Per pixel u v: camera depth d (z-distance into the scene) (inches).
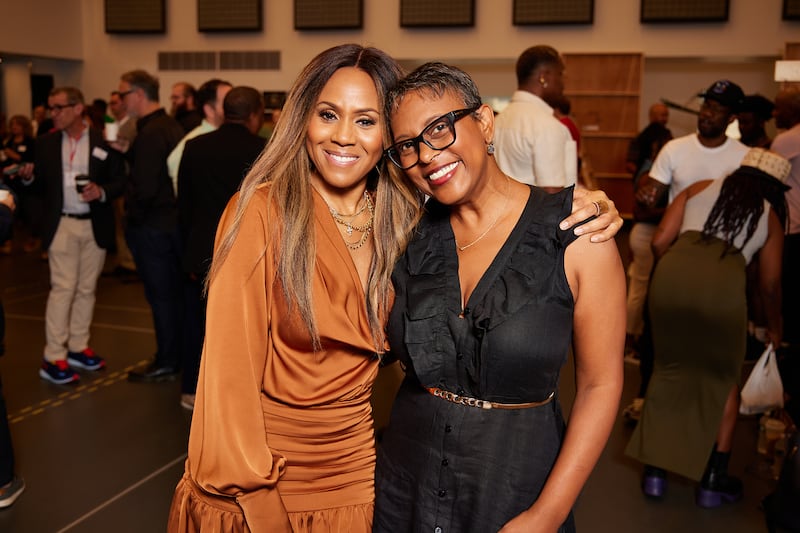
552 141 135.3
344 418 64.2
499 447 56.7
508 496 56.4
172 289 181.2
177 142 173.9
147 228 174.2
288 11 486.3
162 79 509.7
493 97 512.4
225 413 58.4
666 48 447.2
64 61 528.4
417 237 62.8
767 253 117.3
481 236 58.5
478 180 57.0
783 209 118.3
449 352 57.5
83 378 184.7
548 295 55.0
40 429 152.9
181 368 187.5
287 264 59.9
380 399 144.6
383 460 63.1
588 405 56.7
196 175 145.5
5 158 339.6
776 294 118.6
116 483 129.3
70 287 182.4
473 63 498.9
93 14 521.0
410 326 58.3
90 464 136.8
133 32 509.7
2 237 107.9
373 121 62.6
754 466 136.3
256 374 59.8
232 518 60.7
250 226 59.8
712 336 116.9
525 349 54.8
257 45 494.0
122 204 305.6
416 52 475.5
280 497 61.6
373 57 62.9
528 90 140.7
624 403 170.4
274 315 61.3
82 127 178.7
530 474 56.9
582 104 459.2
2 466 120.1
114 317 243.3
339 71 62.3
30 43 496.4
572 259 55.2
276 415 62.5
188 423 156.6
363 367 64.5
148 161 170.2
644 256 191.2
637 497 126.6
